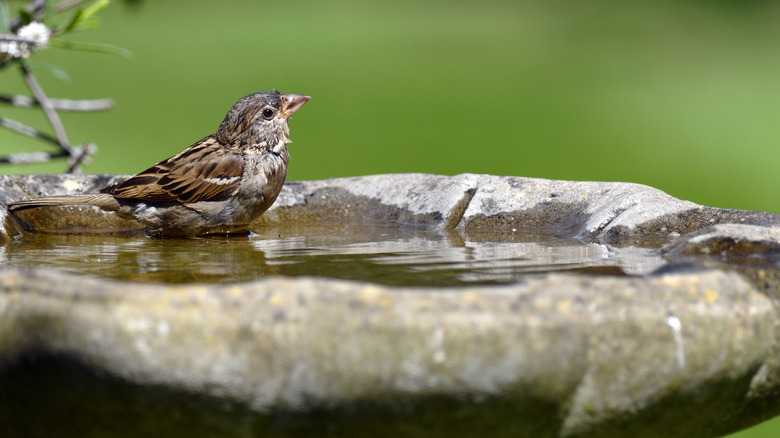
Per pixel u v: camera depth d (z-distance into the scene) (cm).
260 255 702
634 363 404
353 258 671
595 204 809
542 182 867
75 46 924
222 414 386
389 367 377
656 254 645
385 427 394
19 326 384
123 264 664
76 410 391
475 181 893
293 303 378
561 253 684
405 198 936
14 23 959
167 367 372
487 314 379
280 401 384
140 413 386
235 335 373
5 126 1034
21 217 900
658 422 429
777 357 440
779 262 543
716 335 414
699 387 421
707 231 614
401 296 381
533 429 410
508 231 843
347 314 375
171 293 376
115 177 984
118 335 368
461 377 381
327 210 980
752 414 464
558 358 390
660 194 785
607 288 405
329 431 395
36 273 396
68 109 1084
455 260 651
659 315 403
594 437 425
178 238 923
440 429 397
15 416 405
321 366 377
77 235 909
